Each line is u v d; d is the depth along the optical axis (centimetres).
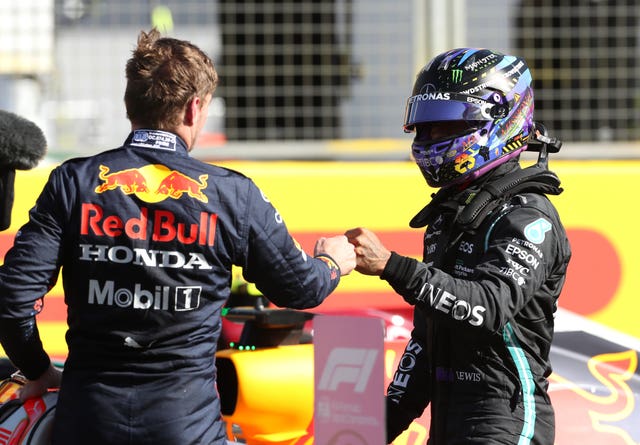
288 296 909
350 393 857
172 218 870
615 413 1255
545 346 984
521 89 1027
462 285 909
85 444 857
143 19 2120
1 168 1117
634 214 2116
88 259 870
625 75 2178
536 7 2161
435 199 1053
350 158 2170
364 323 852
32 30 2122
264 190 2081
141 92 902
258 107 2145
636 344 1324
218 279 888
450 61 1027
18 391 992
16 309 869
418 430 1224
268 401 1157
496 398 954
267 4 2131
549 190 1002
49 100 2127
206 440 873
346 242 947
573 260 2091
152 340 863
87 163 893
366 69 2156
